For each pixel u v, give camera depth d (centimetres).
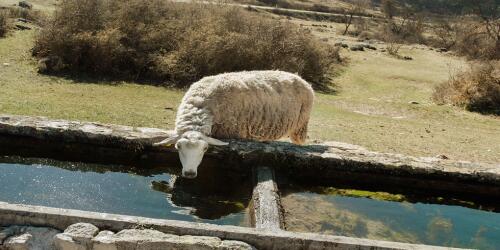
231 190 589
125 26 1717
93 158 619
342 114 1514
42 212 429
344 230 525
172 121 1078
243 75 705
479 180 612
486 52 3434
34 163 618
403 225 559
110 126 642
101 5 1723
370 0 7662
